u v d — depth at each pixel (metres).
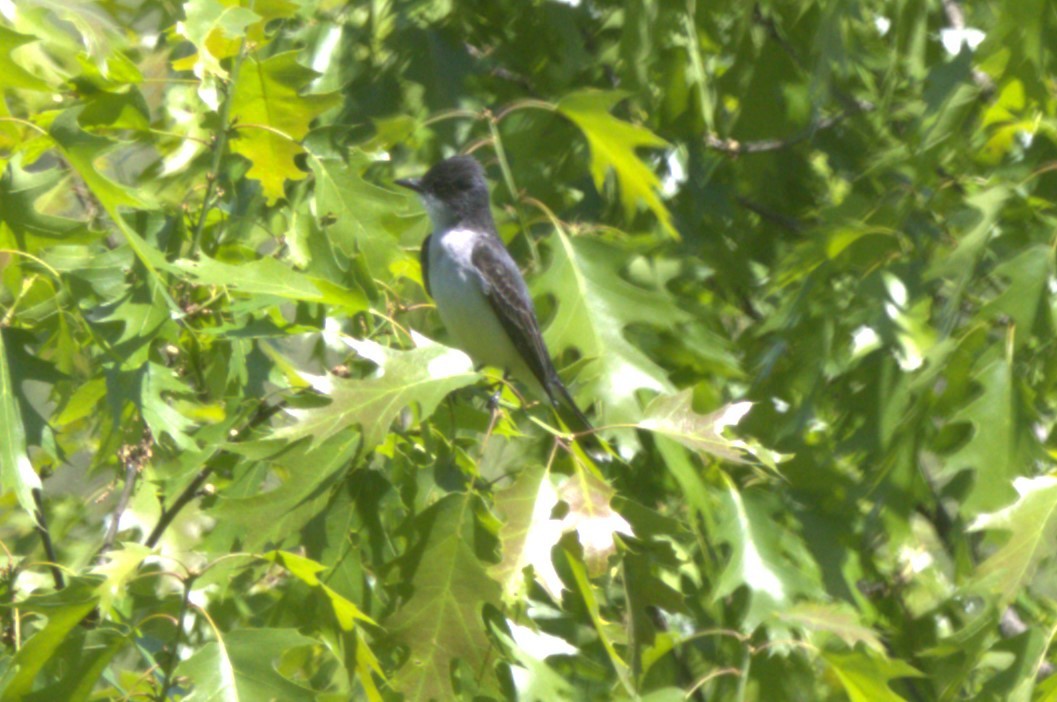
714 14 11.12
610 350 9.53
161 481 8.69
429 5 12.02
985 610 8.40
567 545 6.70
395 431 7.55
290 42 11.93
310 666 9.14
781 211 12.81
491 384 8.84
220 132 7.54
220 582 7.49
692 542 10.78
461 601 6.56
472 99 11.80
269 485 11.01
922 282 9.72
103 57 9.41
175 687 7.04
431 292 10.96
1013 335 8.91
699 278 11.02
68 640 6.23
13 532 11.39
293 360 10.79
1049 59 9.34
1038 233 9.75
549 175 11.94
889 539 9.99
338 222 8.41
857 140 13.04
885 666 8.37
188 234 7.98
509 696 7.41
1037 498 8.41
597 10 12.88
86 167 7.02
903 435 9.74
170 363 8.19
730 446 6.51
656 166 12.14
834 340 10.34
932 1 11.42
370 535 7.12
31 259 7.05
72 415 7.93
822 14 10.39
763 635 9.88
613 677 10.39
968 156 10.46
